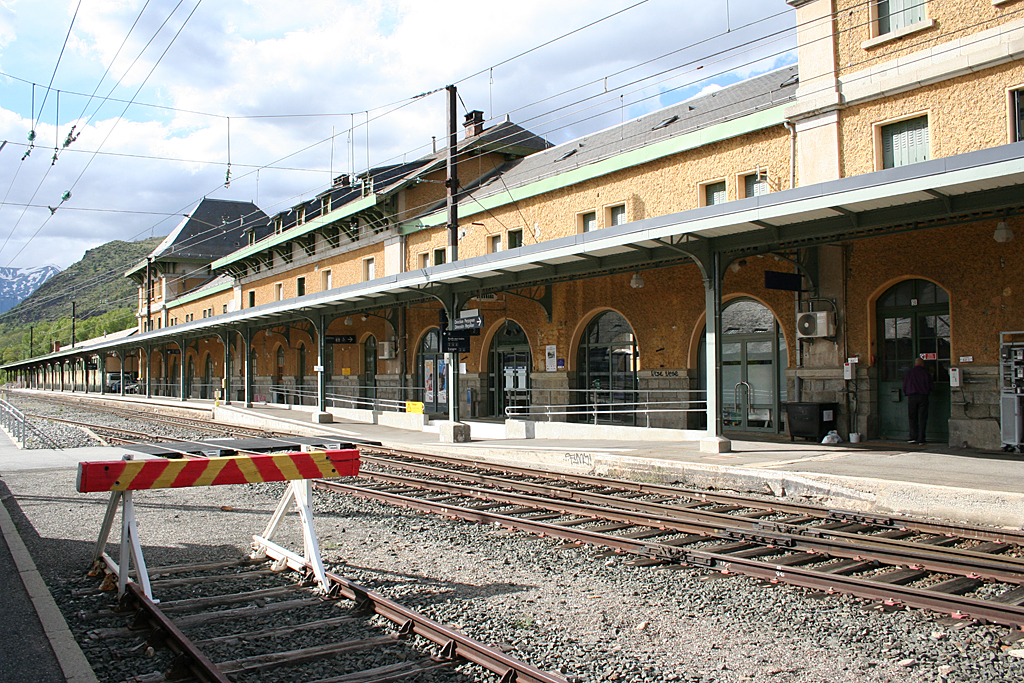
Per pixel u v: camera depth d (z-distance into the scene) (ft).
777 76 59.88
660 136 63.77
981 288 41.96
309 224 108.68
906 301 46.34
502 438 61.00
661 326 60.18
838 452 41.75
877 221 35.24
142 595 17.38
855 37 46.65
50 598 18.52
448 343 59.26
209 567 21.49
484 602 18.66
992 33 40.57
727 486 36.42
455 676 14.06
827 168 47.80
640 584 20.35
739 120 53.11
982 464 35.55
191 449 20.17
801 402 48.96
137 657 15.02
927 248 44.37
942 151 42.75
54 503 33.45
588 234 44.37
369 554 23.71
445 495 35.63
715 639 16.10
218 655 15.02
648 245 43.60
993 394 41.39
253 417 89.25
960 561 20.81
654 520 28.12
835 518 29.04
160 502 33.53
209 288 156.35
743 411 55.52
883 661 14.76
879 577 20.24
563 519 29.68
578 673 14.21
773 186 51.47
